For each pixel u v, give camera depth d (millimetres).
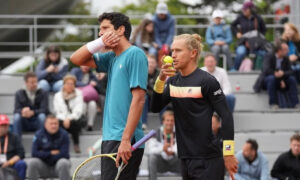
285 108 35469
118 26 17406
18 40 52594
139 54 17094
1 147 29281
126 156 16625
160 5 37625
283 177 28812
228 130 17578
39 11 52875
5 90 37188
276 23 50125
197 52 17922
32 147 29484
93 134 32812
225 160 17688
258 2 69438
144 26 37406
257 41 38781
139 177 32031
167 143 29484
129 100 17141
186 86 17766
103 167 17219
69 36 65312
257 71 38031
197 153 17734
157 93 18297
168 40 37562
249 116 34938
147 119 34375
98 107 34031
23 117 32188
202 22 71062
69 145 32312
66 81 32062
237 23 39719
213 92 17594
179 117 17984
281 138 33906
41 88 32656
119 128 17062
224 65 39531
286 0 55375
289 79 35375
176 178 31469
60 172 28938
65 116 31828
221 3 74312
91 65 18000
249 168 28797
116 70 17250
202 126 17672
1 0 49688
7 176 24031
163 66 17656
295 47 38719
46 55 35188
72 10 68500
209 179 17703
